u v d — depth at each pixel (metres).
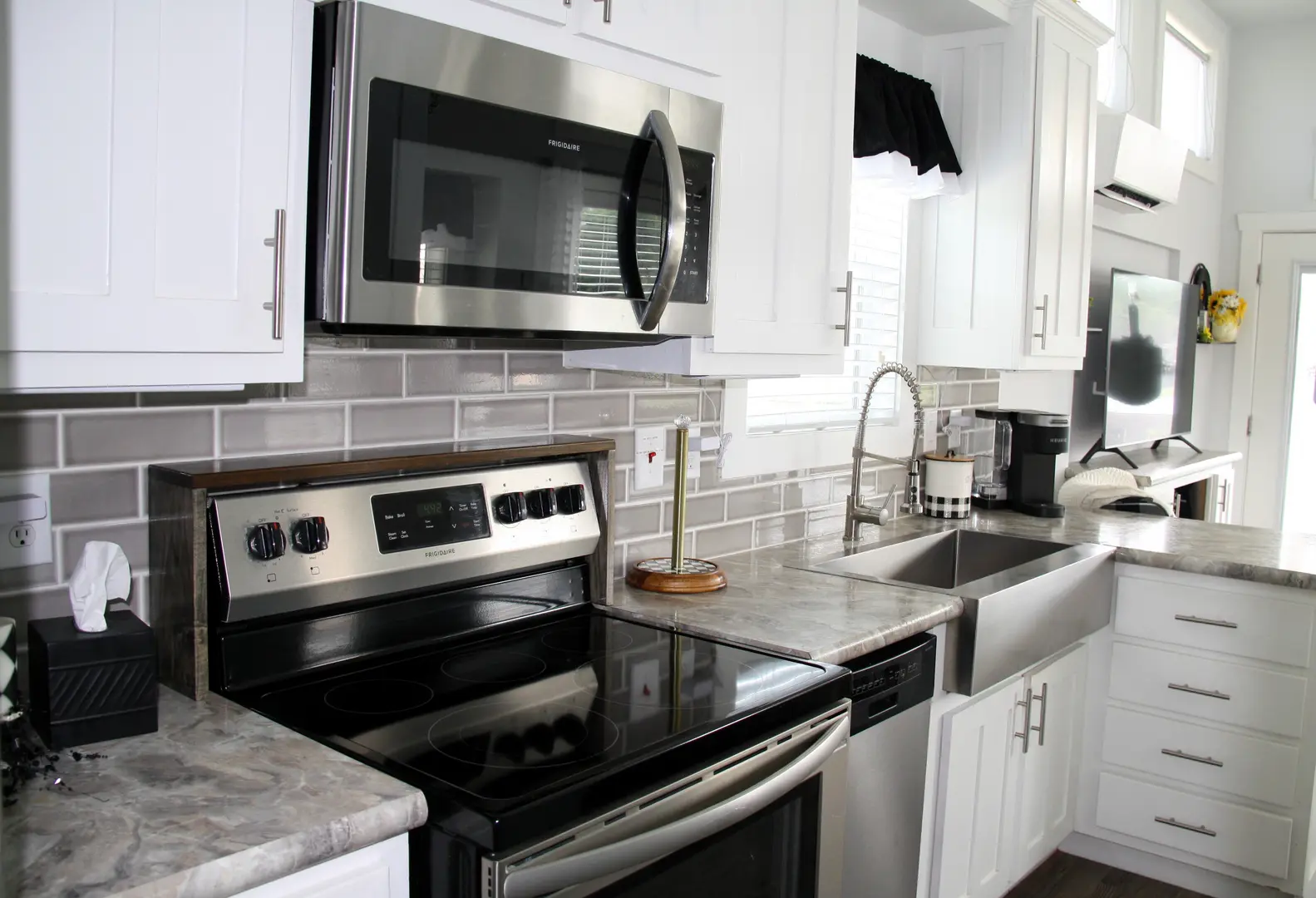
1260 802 2.51
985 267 2.97
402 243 1.28
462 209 1.34
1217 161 5.38
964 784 2.13
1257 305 5.41
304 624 1.45
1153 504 3.36
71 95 1.00
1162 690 2.63
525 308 1.44
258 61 1.15
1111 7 4.29
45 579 1.31
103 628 1.20
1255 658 2.49
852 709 1.70
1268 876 2.53
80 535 1.34
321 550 1.44
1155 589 2.62
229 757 1.15
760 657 1.61
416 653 1.59
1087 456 4.06
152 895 0.86
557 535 1.77
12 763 1.02
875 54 2.81
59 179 1.00
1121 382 4.14
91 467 1.34
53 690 1.15
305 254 1.24
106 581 1.21
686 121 1.66
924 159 2.78
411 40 1.25
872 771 1.78
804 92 1.95
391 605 1.55
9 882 0.85
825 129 2.01
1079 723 2.71
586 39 1.50
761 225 1.88
